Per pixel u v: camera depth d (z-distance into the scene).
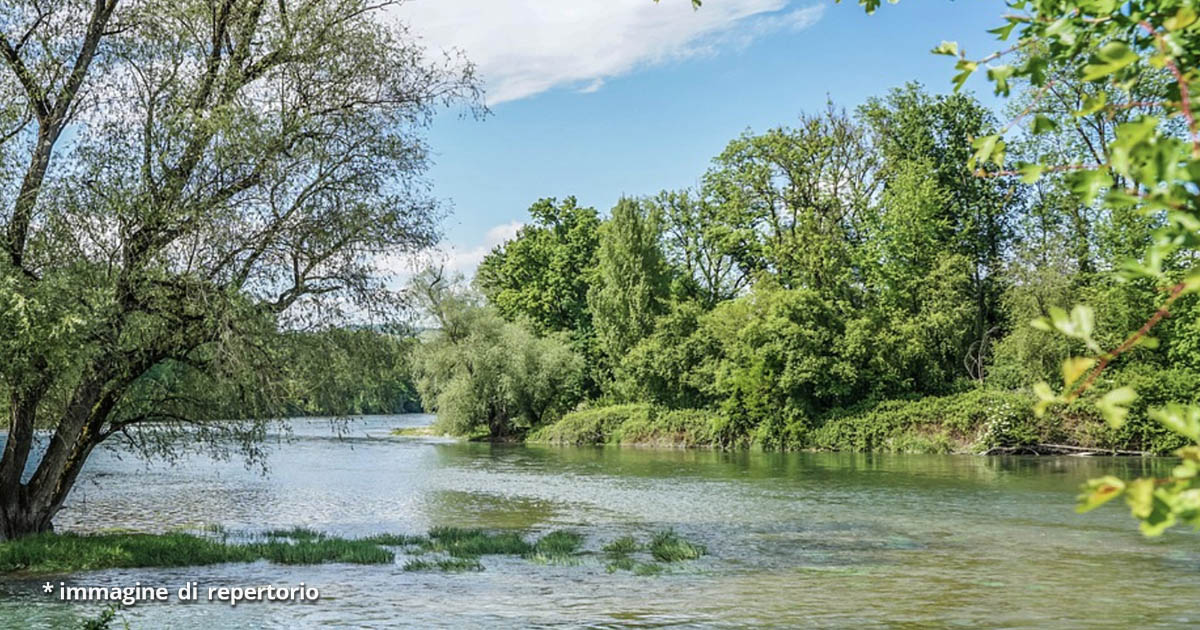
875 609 14.26
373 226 19.05
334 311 19.34
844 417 53.44
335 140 19.36
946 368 56.94
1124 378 43.81
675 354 61.34
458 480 37.16
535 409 68.69
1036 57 3.19
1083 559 18.45
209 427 20.53
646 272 66.69
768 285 58.75
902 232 57.94
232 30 19.31
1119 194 2.32
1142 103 2.64
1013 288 49.62
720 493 31.66
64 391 18.72
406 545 21.11
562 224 82.31
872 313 56.00
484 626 13.38
